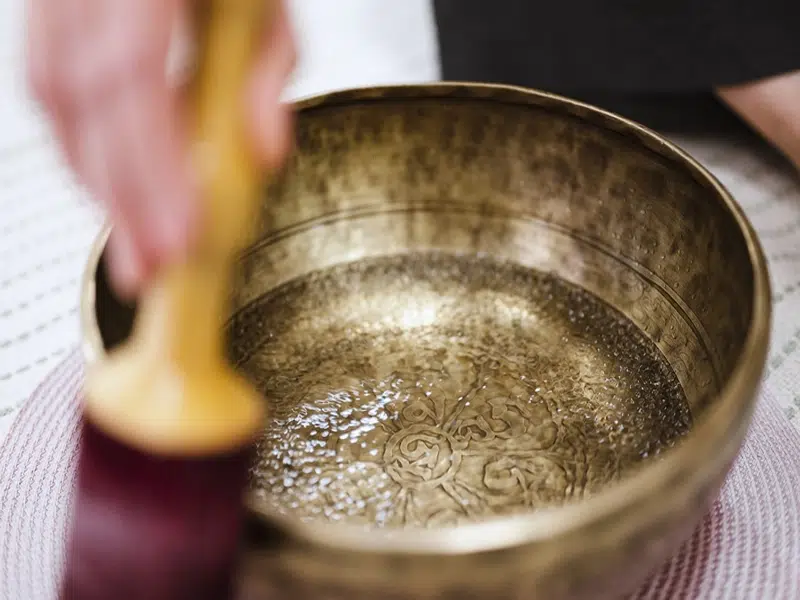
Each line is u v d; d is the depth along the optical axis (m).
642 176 0.86
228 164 0.61
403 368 0.88
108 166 0.60
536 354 0.89
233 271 0.88
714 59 1.11
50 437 0.84
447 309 0.92
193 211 0.61
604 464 0.82
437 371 0.88
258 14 0.62
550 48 1.20
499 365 0.88
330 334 0.90
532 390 0.86
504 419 0.84
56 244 1.06
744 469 0.82
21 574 0.77
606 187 0.88
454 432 0.83
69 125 0.61
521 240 0.93
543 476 0.81
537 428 0.84
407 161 0.92
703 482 0.66
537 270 0.93
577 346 0.89
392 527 0.78
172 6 0.60
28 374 0.93
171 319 0.63
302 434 0.83
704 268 0.82
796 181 1.14
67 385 0.87
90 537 0.62
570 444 0.83
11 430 0.84
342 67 1.42
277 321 0.90
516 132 0.90
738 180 1.14
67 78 0.60
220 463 0.62
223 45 0.61
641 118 1.25
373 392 0.86
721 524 0.79
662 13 1.12
